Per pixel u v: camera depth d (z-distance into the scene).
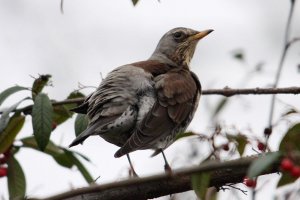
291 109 9.45
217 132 10.00
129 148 10.17
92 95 11.05
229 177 9.55
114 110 10.70
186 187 9.79
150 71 12.04
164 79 11.71
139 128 10.68
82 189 6.68
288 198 8.73
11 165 11.09
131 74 11.29
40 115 10.27
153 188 9.78
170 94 11.49
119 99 10.83
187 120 11.82
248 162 6.53
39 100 10.38
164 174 6.57
